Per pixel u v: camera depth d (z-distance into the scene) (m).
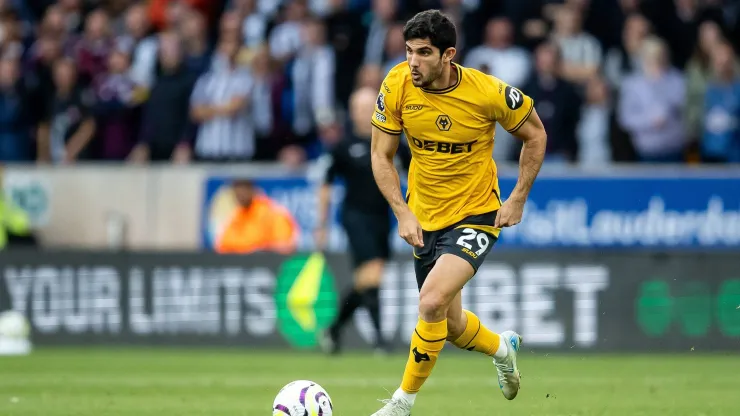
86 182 50.50
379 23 51.34
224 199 48.94
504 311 43.06
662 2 52.34
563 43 50.06
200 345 45.16
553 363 38.94
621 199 45.97
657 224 45.81
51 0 61.19
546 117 48.69
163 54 52.56
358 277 40.56
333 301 44.22
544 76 48.91
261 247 46.97
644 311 42.41
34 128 54.91
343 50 51.47
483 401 27.56
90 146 53.94
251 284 44.94
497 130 48.69
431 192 21.53
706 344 42.06
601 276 42.66
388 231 40.91
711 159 48.88
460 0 51.81
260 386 31.41
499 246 46.41
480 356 42.50
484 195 21.47
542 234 46.28
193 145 51.88
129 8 58.53
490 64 49.34
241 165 49.44
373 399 27.81
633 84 48.94
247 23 53.91
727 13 53.62
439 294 20.53
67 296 46.25
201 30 53.38
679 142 49.00
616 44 51.72
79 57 54.66
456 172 21.25
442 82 20.67
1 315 46.44
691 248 45.69
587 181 46.09
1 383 32.50
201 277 45.41
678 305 42.28
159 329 45.56
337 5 52.12
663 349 42.28
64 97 54.22
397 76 21.09
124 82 53.97
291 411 20.27
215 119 50.94
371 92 40.59
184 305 45.41
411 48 20.00
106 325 45.91
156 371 36.12
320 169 42.09
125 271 45.91
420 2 52.38
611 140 48.72
